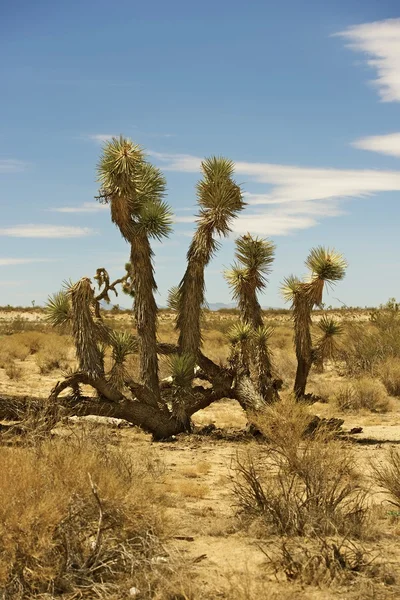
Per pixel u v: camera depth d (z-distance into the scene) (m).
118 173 12.91
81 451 7.05
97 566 5.54
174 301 14.80
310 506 7.35
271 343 35.00
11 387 22.02
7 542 5.15
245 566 6.01
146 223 13.16
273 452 9.62
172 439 13.41
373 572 5.95
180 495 8.66
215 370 14.18
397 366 22.66
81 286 12.89
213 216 13.54
